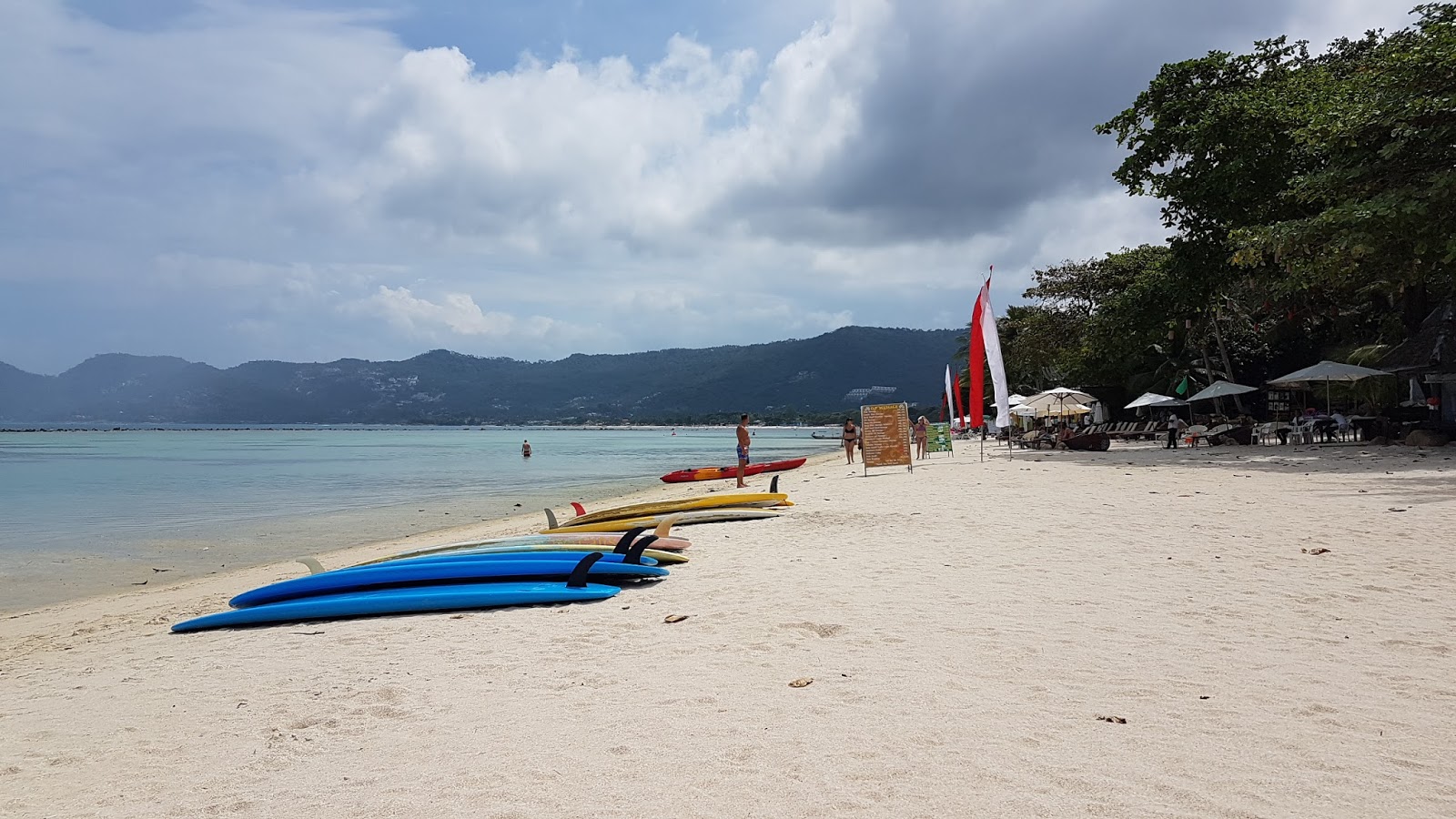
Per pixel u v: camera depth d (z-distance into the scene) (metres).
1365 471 16.42
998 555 9.09
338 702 5.06
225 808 3.55
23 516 20.98
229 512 21.67
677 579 8.70
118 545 15.91
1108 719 4.12
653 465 46.84
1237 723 4.03
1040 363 53.19
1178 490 14.95
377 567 8.88
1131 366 47.69
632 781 3.57
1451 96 17.92
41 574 12.97
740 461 21.94
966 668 5.09
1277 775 3.42
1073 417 43.94
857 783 3.47
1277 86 25.59
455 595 7.82
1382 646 5.25
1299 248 20.69
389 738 4.33
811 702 4.56
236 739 4.49
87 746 4.56
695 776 3.60
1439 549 8.34
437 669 5.68
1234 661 5.05
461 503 23.66
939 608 6.73
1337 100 21.64
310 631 7.35
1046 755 3.69
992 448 36.97
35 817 3.62
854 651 5.59
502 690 5.09
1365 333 38.72
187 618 9.07
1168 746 3.75
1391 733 3.85
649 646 5.99
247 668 6.10
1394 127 18.86
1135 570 7.97
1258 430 28.41
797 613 6.75
